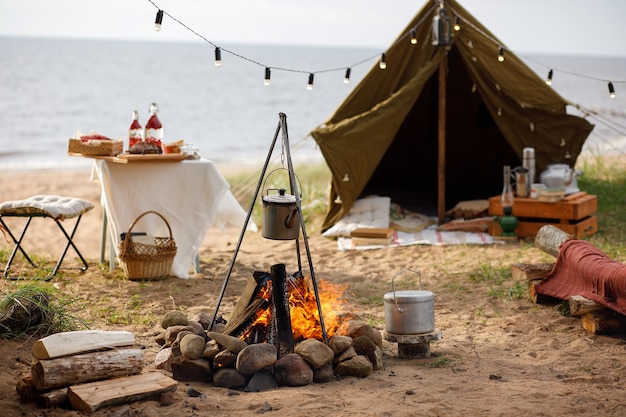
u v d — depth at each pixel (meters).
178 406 4.03
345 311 5.50
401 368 4.71
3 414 3.83
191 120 36.00
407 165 11.65
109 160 6.96
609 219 9.38
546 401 4.06
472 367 4.71
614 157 16.22
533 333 5.42
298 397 4.14
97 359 4.16
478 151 11.41
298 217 4.76
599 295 5.38
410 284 6.96
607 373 4.53
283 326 4.57
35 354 4.13
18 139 27.86
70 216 6.98
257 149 26.70
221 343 4.50
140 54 90.19
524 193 8.65
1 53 74.75
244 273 7.50
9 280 6.79
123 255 6.85
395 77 9.47
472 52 9.20
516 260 7.58
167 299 6.42
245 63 80.88
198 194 7.21
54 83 49.47
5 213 6.89
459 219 9.24
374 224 8.87
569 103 9.41
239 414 3.91
